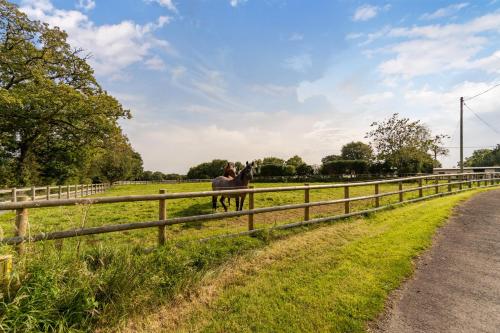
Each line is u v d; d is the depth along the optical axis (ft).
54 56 68.13
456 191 49.26
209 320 10.32
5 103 55.36
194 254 15.07
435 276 14.42
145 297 10.96
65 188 66.08
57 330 8.56
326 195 52.39
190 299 11.68
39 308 8.55
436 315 10.84
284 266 15.08
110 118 74.54
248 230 20.16
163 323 10.07
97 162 138.72
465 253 17.72
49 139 76.79
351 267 14.97
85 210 13.01
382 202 37.68
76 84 74.54
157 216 29.71
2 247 9.27
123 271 11.08
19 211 11.28
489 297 12.25
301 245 18.37
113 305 9.99
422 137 119.75
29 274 8.97
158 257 13.58
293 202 43.27
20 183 67.87
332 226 23.67
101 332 9.29
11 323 7.80
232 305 11.29
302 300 11.64
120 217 28.86
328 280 13.46
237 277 13.75
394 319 10.55
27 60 64.49
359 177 122.01
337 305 11.34
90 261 11.87
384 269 14.84
